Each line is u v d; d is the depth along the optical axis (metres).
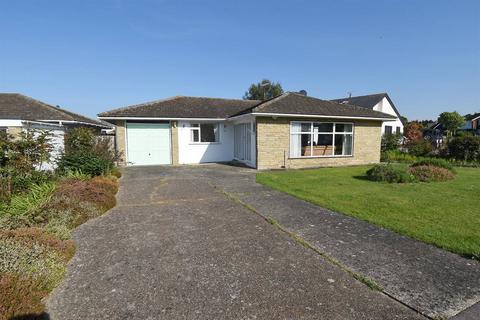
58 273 3.42
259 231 5.02
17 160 6.81
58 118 14.88
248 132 14.93
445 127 40.22
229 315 2.76
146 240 4.62
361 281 3.37
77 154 9.60
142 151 15.38
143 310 2.84
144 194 7.98
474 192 8.27
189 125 16.02
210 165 15.17
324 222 5.52
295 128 14.17
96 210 6.03
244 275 3.51
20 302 2.75
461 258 3.96
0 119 8.26
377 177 10.30
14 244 3.60
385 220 5.57
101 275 3.51
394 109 33.88
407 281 3.36
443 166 11.91
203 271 3.61
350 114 14.97
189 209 6.45
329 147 15.14
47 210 5.33
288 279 3.42
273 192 8.26
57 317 2.72
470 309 2.85
